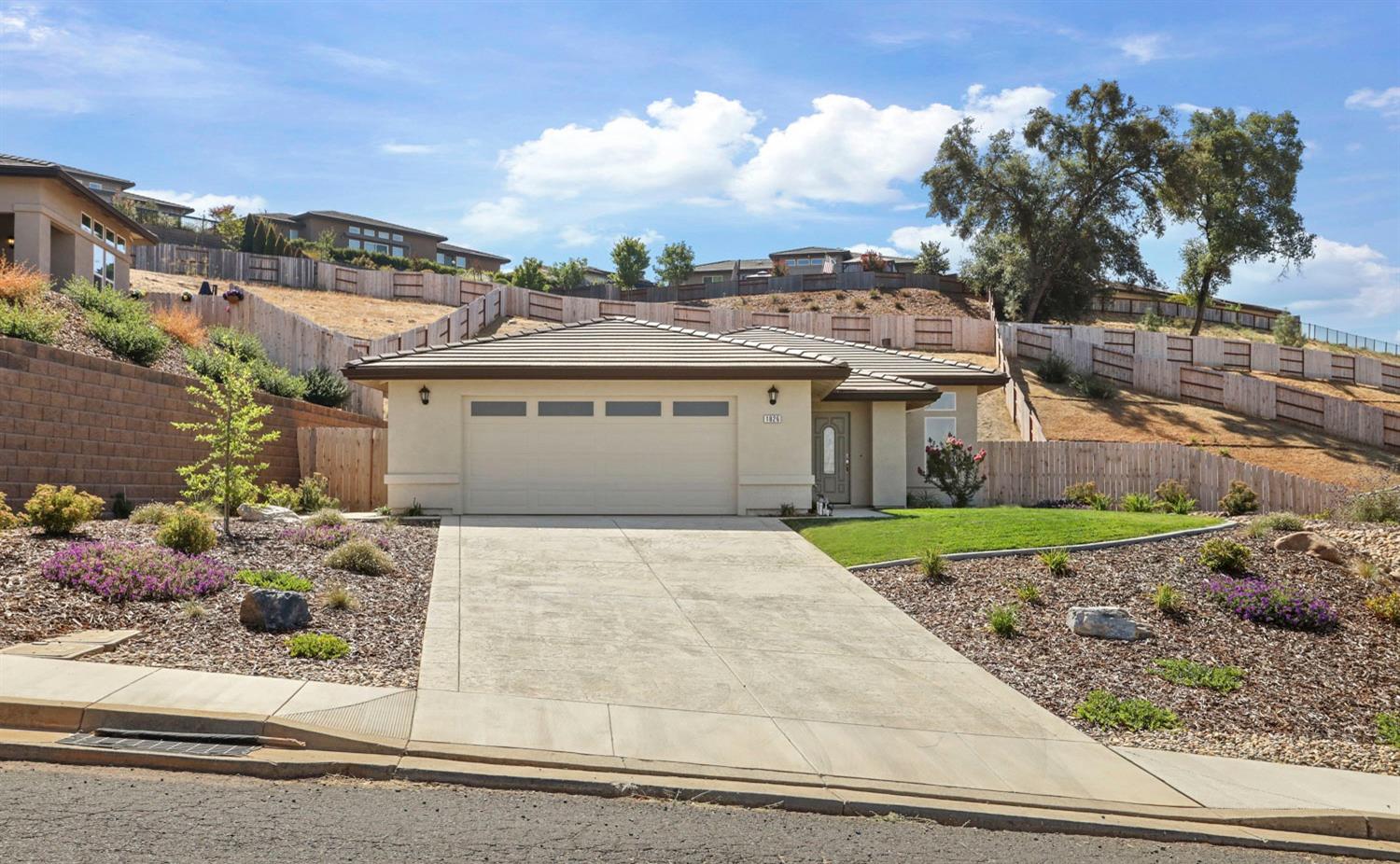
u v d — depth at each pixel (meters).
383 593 11.29
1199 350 46.47
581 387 18.84
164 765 6.24
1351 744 8.92
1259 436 36.59
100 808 5.41
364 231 86.94
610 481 18.86
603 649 9.82
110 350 18.45
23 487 13.44
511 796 6.27
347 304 44.72
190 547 11.53
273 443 20.08
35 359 13.78
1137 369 41.88
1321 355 47.72
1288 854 6.54
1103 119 55.22
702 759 7.12
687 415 19.02
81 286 20.73
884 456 21.58
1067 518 16.73
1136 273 58.38
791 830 6.06
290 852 5.00
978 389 24.80
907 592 12.62
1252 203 65.62
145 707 6.83
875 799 6.67
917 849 5.92
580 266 75.62
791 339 27.83
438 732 7.16
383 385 19.92
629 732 7.56
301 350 27.52
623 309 45.41
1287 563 13.49
